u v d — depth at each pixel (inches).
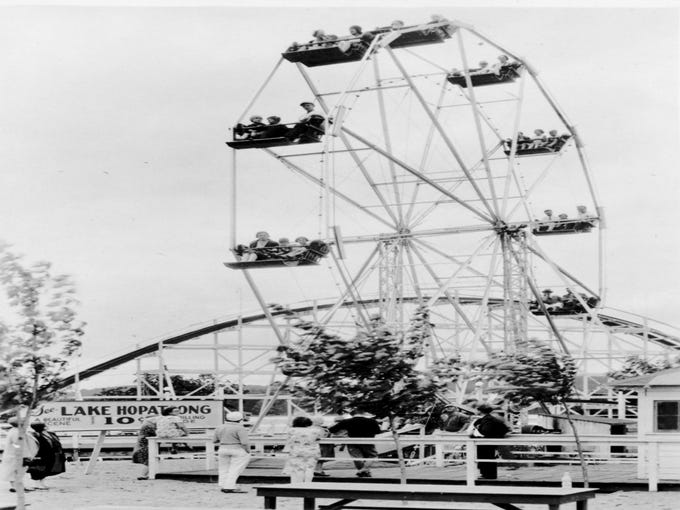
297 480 980.6
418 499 623.2
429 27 1534.2
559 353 925.2
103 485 1139.9
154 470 1213.7
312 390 803.4
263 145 1485.0
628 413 1937.7
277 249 1493.6
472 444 1002.7
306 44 1496.1
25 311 704.4
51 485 1149.7
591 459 1192.2
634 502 885.8
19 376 713.6
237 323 2372.0
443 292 1658.5
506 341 1713.8
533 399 908.0
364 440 996.6
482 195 1668.3
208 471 1210.6
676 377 1024.9
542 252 1771.7
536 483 996.6
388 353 792.9
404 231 1759.4
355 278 1749.5
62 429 1398.9
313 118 1486.2
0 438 1432.1
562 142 1955.0
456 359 855.1
